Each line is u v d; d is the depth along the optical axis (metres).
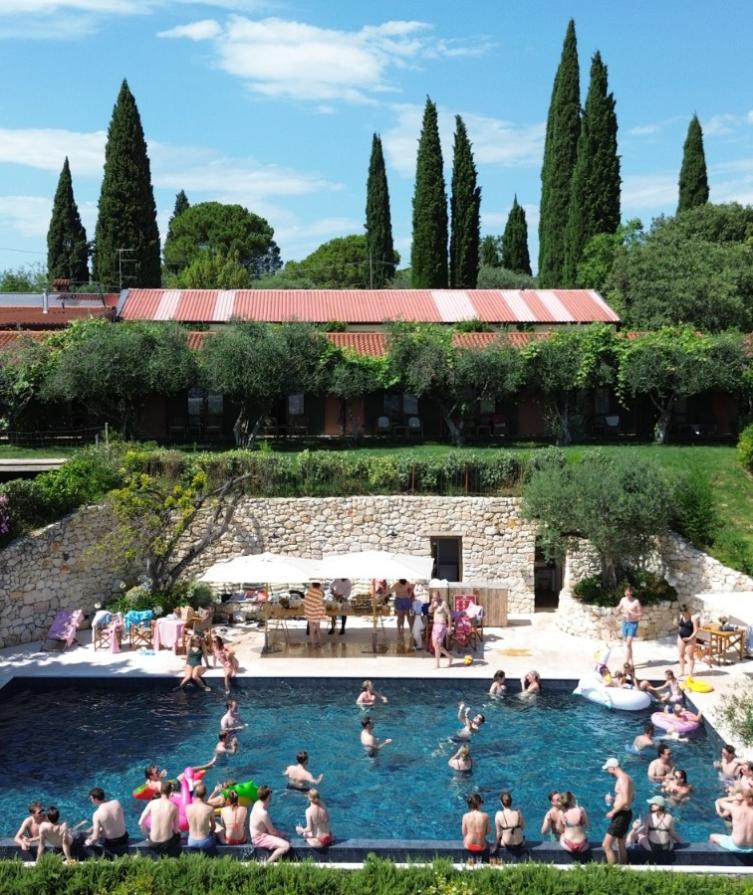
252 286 86.19
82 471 27.91
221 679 22.27
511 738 19.23
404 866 12.81
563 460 29.28
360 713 20.62
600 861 13.99
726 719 18.05
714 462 32.88
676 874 12.50
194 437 39.38
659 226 63.06
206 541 27.81
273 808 16.05
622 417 40.91
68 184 77.56
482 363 36.50
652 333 39.28
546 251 70.62
